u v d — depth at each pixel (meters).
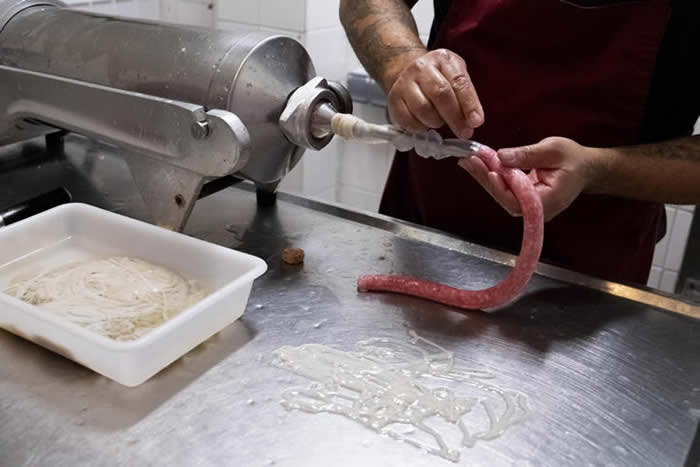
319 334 0.65
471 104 0.65
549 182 0.67
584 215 0.85
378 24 0.84
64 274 0.68
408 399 0.57
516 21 0.82
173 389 0.57
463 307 0.69
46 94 0.82
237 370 0.60
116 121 0.76
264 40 0.73
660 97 0.79
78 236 0.78
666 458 0.52
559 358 0.63
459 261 0.78
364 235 0.84
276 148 0.78
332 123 0.72
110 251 0.76
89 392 0.56
